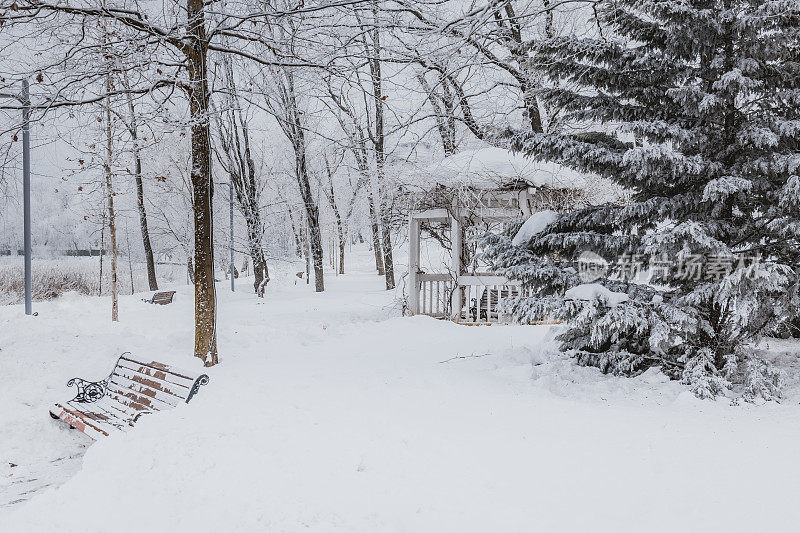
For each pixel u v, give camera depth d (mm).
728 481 3859
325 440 4766
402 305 15602
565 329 9141
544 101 7559
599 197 12789
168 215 33594
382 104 9078
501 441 4738
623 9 6832
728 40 6633
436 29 7461
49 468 5758
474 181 12234
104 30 7945
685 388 6297
